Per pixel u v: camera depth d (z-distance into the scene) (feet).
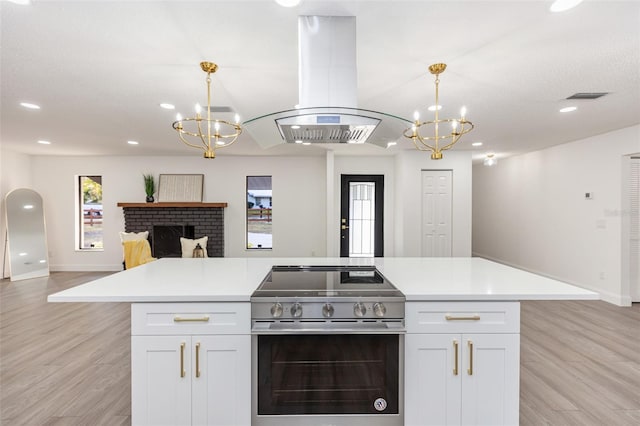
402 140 15.83
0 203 18.58
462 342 5.34
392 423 5.32
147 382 5.32
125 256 13.61
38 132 14.57
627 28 6.11
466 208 18.67
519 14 5.73
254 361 5.26
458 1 5.40
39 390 7.33
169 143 16.94
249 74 8.22
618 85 8.91
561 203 16.87
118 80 8.63
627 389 7.37
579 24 6.00
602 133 14.37
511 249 20.97
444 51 7.07
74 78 8.50
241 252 21.38
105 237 21.04
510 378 5.40
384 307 5.18
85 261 21.02
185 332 5.27
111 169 20.99
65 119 12.42
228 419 5.30
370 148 18.35
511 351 5.38
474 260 8.75
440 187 18.75
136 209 20.70
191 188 21.04
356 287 5.69
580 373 8.08
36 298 14.79
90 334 10.62
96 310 13.14
